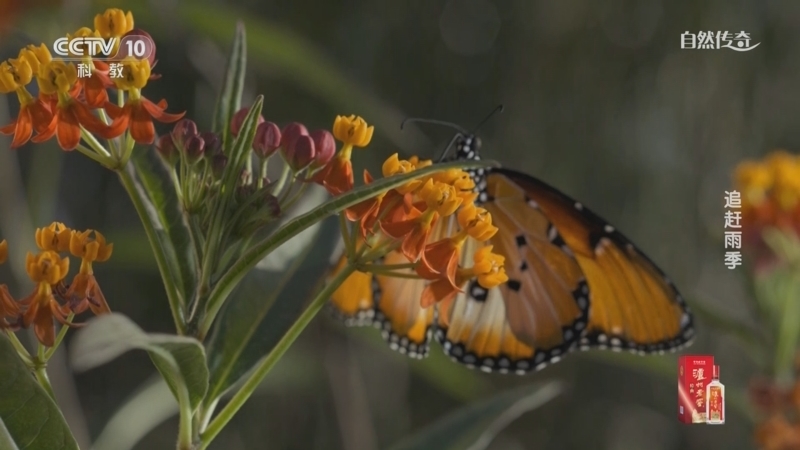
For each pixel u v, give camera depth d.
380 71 1.10
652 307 0.56
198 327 0.46
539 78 1.10
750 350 0.63
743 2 1.06
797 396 0.59
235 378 0.48
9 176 0.59
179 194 0.47
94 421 1.03
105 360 0.42
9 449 0.45
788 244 0.60
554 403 1.15
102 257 0.47
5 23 0.58
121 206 1.06
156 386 0.60
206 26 0.61
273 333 0.49
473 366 0.56
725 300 1.07
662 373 0.67
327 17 1.08
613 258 0.56
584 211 0.56
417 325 0.56
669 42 1.06
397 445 0.54
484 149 1.11
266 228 0.51
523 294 0.56
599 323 0.57
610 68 1.08
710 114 1.08
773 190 0.61
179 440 0.46
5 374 0.45
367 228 0.47
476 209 0.47
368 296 0.55
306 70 0.61
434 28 1.11
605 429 1.14
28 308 0.46
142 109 0.46
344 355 0.89
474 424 0.54
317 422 1.06
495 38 1.12
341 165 0.48
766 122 1.09
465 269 0.48
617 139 1.09
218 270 0.47
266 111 1.04
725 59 1.07
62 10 0.59
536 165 1.10
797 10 1.07
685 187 1.08
